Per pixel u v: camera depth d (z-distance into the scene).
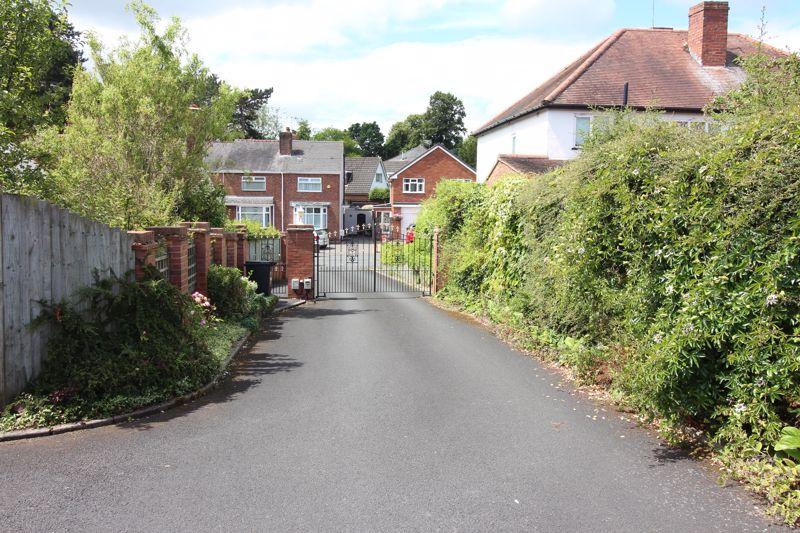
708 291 4.75
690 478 4.52
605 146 7.39
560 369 8.02
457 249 15.66
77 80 14.10
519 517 3.90
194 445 5.16
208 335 9.12
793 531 3.72
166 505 4.01
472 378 7.57
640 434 5.51
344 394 6.82
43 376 5.94
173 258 9.05
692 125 6.67
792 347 4.24
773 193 4.46
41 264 5.99
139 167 13.87
